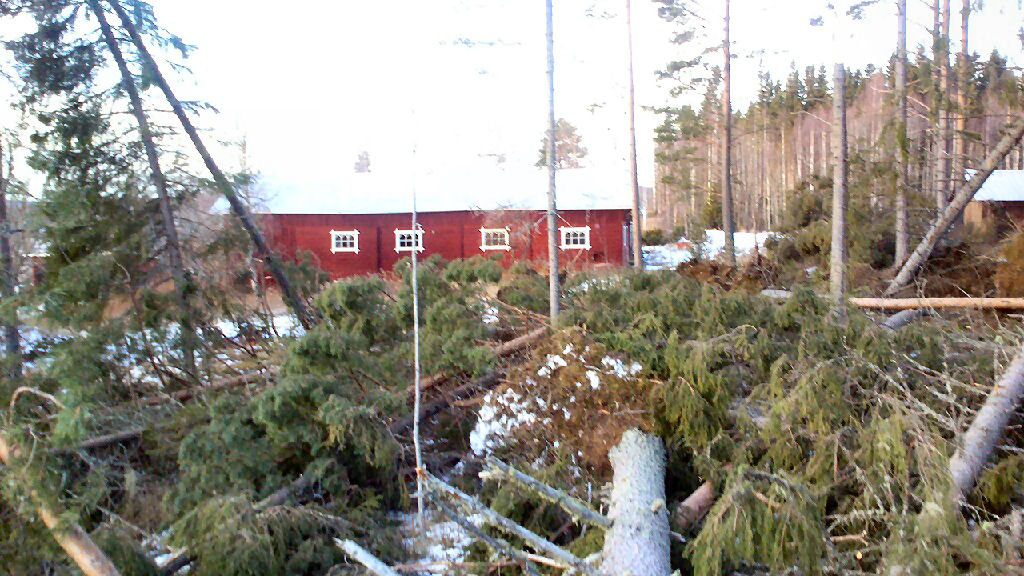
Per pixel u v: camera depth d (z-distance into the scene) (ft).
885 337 15.52
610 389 15.87
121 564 12.59
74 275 23.81
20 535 13.76
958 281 32.32
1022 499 12.38
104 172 27.25
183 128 29.07
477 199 67.36
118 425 19.21
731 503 10.61
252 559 12.59
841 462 13.28
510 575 13.14
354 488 16.34
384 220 70.28
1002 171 75.77
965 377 15.67
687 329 19.71
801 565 10.21
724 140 56.08
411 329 22.43
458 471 18.16
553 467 15.49
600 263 64.64
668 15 55.88
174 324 25.63
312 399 16.07
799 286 18.35
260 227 32.91
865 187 39.50
